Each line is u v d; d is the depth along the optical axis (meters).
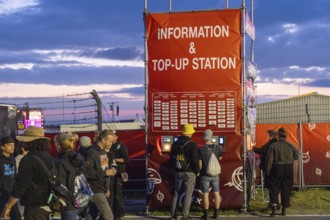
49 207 6.77
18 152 9.42
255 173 14.99
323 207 12.79
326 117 27.05
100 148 8.88
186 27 11.98
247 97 12.34
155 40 12.10
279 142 11.54
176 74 12.02
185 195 10.91
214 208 11.37
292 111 27.38
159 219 11.47
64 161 7.28
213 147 11.31
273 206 11.41
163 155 12.07
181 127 11.98
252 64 13.43
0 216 9.04
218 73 11.88
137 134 15.73
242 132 11.80
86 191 7.40
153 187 12.09
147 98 12.16
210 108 11.89
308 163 15.66
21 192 6.53
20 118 14.19
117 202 10.98
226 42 11.86
